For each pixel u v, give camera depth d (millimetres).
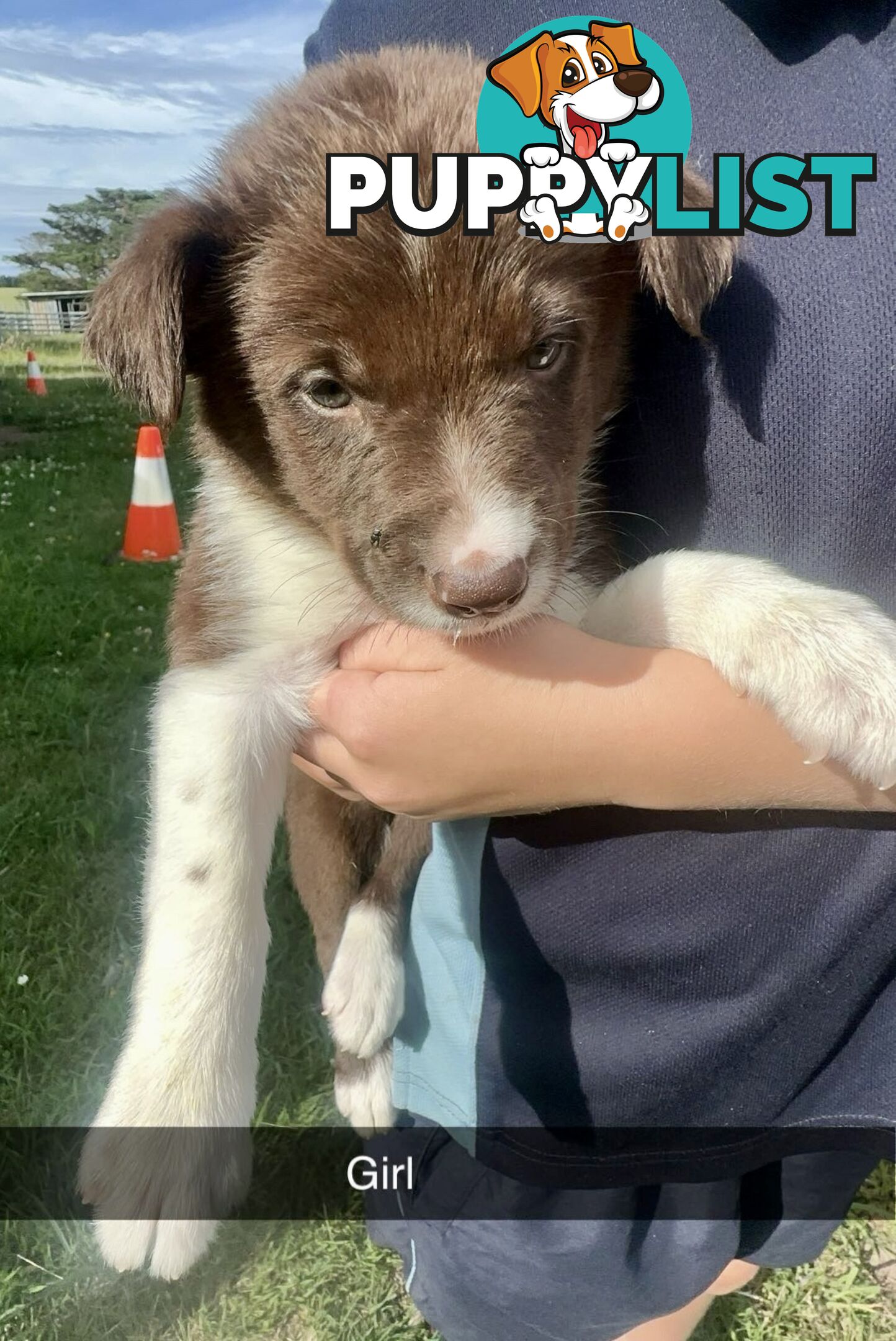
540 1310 392
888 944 338
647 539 351
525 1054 368
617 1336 403
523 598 306
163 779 382
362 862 483
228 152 347
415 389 305
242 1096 377
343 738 348
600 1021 362
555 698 317
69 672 836
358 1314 445
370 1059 453
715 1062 354
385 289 299
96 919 582
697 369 322
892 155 288
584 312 318
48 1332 427
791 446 315
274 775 394
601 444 352
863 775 306
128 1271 416
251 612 383
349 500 323
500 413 307
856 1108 367
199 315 341
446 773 329
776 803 315
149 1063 369
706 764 312
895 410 301
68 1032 522
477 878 366
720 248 300
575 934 354
